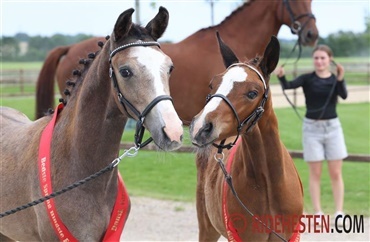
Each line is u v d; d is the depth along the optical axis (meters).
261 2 6.75
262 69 3.76
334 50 38.66
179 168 9.26
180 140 3.09
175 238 6.04
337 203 6.30
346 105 17.42
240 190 3.95
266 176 3.87
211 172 4.40
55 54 7.49
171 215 6.93
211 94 3.66
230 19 6.78
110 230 3.60
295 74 19.19
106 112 3.45
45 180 3.52
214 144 3.86
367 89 21.28
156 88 3.14
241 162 3.96
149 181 8.54
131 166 9.44
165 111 3.11
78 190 3.47
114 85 3.31
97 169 3.51
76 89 3.68
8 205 3.80
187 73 6.55
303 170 8.73
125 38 3.32
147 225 6.52
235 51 6.68
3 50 53.69
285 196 3.92
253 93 3.59
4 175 3.82
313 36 6.86
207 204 4.42
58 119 3.74
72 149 3.53
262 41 6.78
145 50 3.24
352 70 27.14
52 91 7.45
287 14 6.82
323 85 6.26
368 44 38.22
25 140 3.87
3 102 16.70
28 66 41.75
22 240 3.89
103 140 3.48
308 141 6.31
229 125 3.55
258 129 3.76
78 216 3.47
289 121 13.45
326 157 6.34
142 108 3.17
